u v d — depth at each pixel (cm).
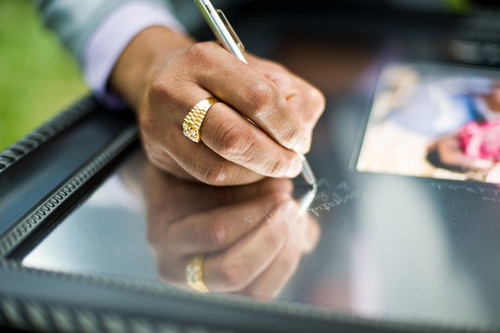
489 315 54
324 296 56
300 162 77
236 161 74
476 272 60
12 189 78
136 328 53
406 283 58
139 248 65
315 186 79
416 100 100
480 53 117
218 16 79
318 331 51
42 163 86
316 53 123
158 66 91
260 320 53
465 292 57
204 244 66
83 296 56
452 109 96
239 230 69
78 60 111
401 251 64
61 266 62
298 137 75
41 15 119
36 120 189
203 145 76
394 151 86
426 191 76
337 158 86
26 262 63
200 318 53
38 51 213
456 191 76
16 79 204
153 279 59
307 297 56
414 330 52
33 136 93
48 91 200
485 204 72
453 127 91
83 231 69
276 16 140
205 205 75
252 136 73
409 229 68
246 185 80
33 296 56
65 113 103
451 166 82
